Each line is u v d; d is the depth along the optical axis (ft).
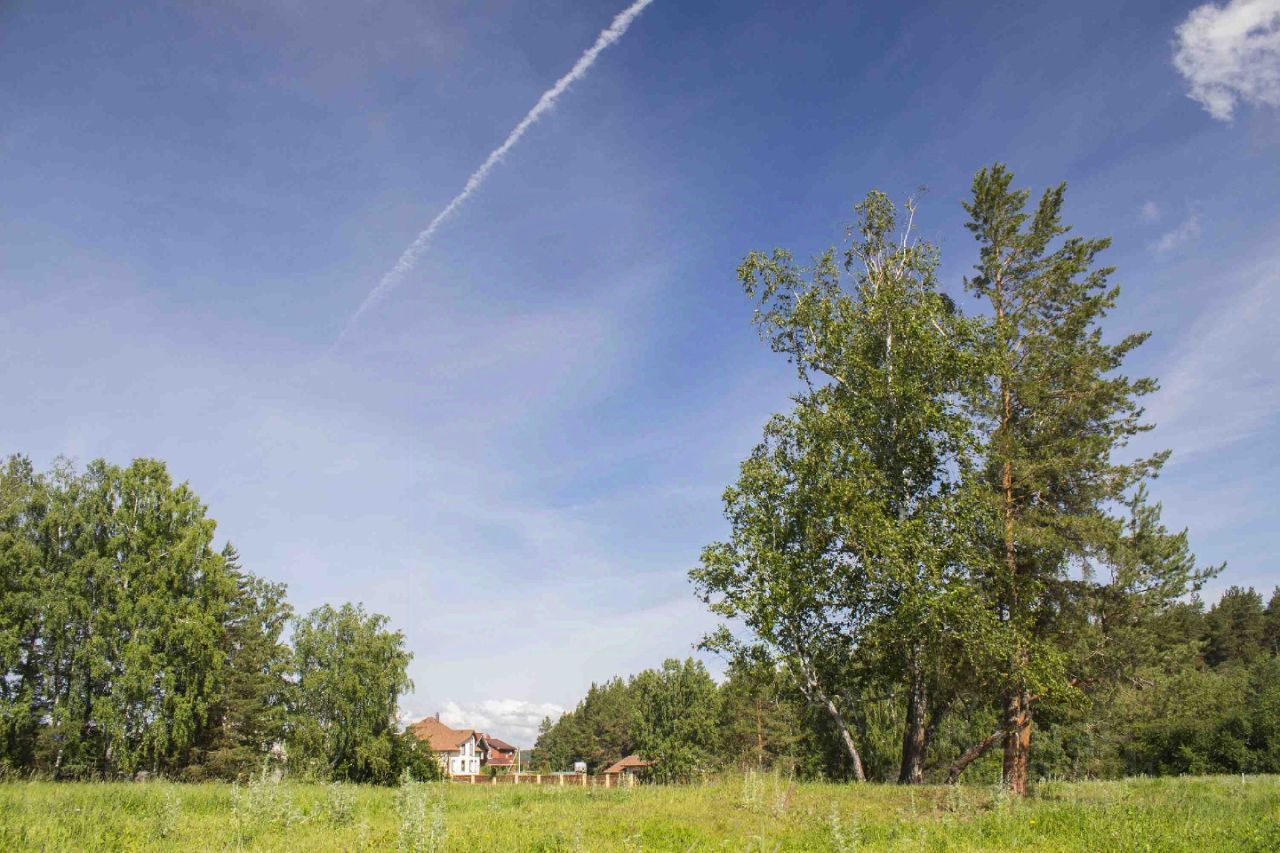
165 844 36.04
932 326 86.48
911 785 65.57
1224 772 136.26
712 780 70.38
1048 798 55.42
